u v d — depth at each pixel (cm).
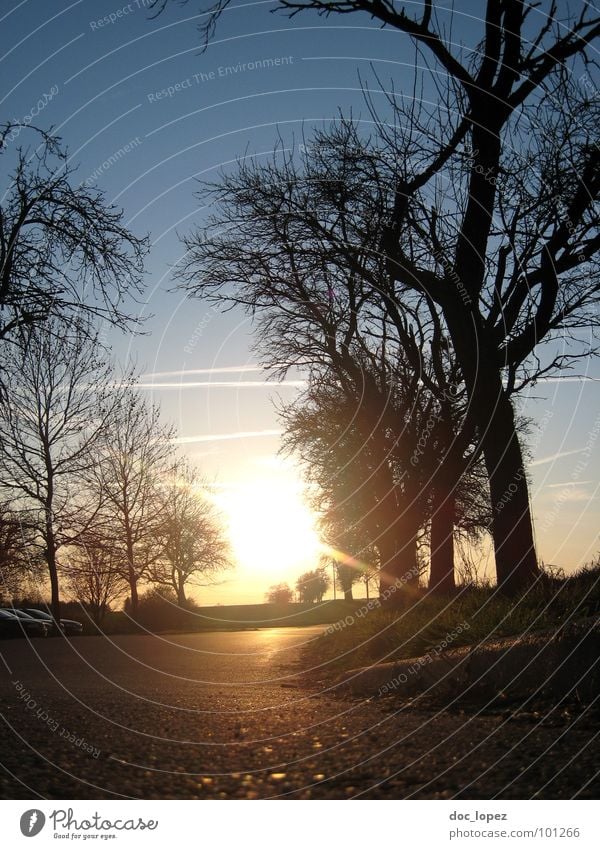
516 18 1422
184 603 5059
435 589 1922
